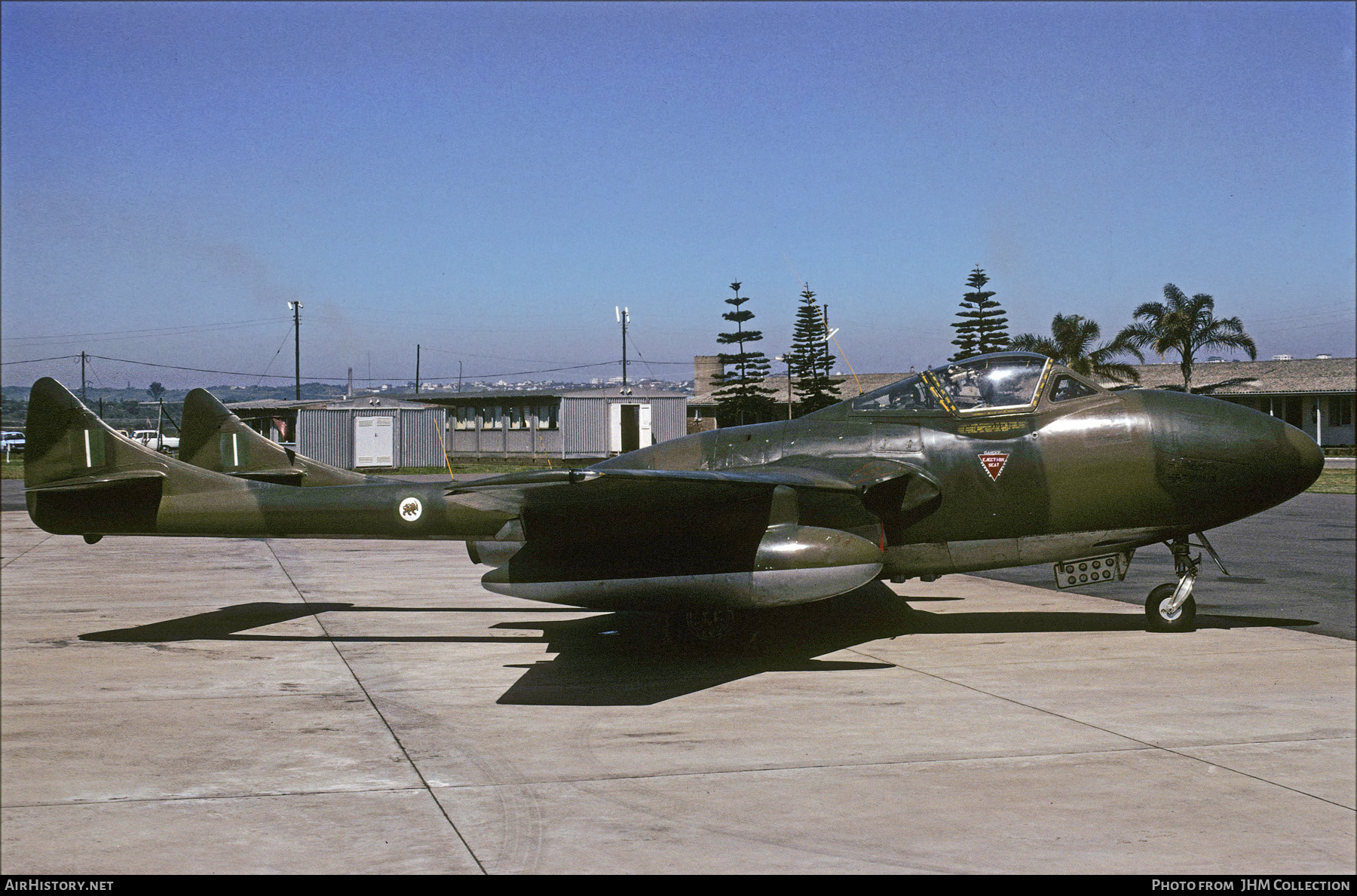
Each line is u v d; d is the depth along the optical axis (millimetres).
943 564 9602
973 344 52656
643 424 47531
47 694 7512
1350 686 7574
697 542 8398
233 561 15914
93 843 4691
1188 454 9055
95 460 10578
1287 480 9125
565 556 8641
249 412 46531
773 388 65688
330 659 8797
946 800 5230
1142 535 9391
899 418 9609
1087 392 9453
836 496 9094
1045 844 4684
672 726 6645
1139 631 9859
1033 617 10727
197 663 8602
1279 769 5691
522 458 47938
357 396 50875
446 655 8953
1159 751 6016
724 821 4969
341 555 16859
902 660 8633
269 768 5777
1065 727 6516
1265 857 4531
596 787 5457
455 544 18703
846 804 5188
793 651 9039
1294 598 11734
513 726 6656
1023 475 9242
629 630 10141
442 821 4969
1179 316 49062
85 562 15734
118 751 6098
